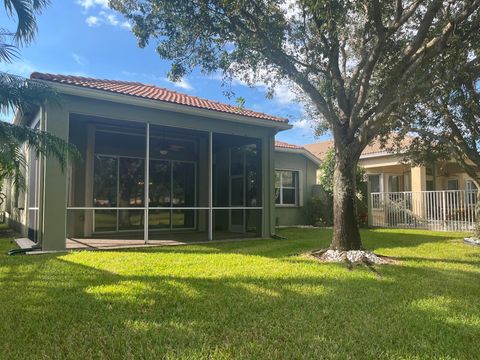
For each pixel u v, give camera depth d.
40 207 8.17
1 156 6.28
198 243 9.77
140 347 3.11
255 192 12.31
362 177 16.48
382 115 6.94
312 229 14.45
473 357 2.99
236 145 13.56
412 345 3.21
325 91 7.77
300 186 17.08
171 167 13.48
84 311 4.02
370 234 12.55
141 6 7.04
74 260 6.91
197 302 4.37
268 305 4.27
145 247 8.91
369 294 4.78
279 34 7.07
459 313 4.06
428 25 6.52
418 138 12.06
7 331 3.47
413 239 11.05
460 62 7.48
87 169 11.38
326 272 6.03
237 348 3.10
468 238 10.59
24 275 5.67
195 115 10.18
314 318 3.86
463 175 20.81
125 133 12.32
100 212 11.91
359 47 8.26
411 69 6.70
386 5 6.98
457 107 10.52
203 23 7.06
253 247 9.05
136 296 4.56
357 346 3.17
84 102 8.56
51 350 3.06
